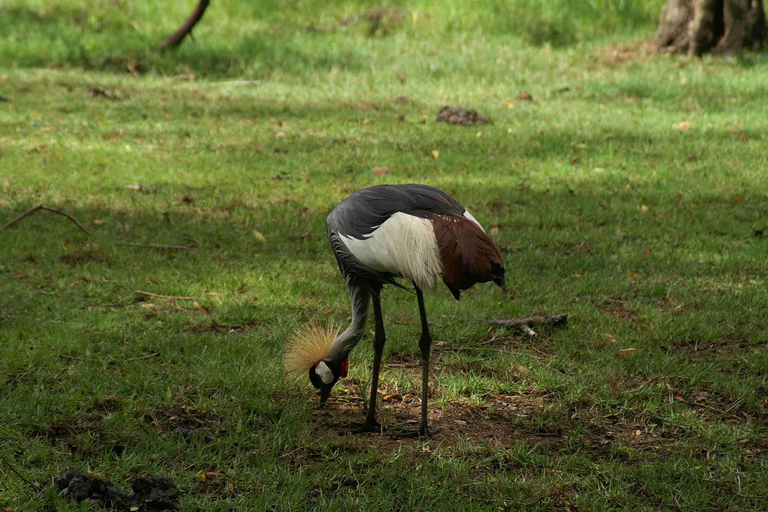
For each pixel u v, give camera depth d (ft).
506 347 30.73
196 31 101.24
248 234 41.83
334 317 32.55
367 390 27.30
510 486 21.45
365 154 57.88
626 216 46.03
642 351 29.76
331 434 24.40
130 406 24.88
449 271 20.93
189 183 50.29
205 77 86.48
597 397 26.48
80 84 79.05
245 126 65.51
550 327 31.96
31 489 20.43
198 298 33.91
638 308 33.86
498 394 27.17
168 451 22.58
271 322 32.17
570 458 22.86
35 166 51.98
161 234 41.11
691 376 27.96
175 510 19.75
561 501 21.04
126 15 105.50
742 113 72.33
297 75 87.25
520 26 102.22
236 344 29.53
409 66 89.86
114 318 31.53
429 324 32.12
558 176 54.03
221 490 21.22
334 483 21.72
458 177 53.06
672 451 23.48
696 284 36.42
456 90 81.51
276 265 37.86
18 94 73.31
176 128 64.08
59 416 24.16
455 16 104.12
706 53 92.38
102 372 27.17
